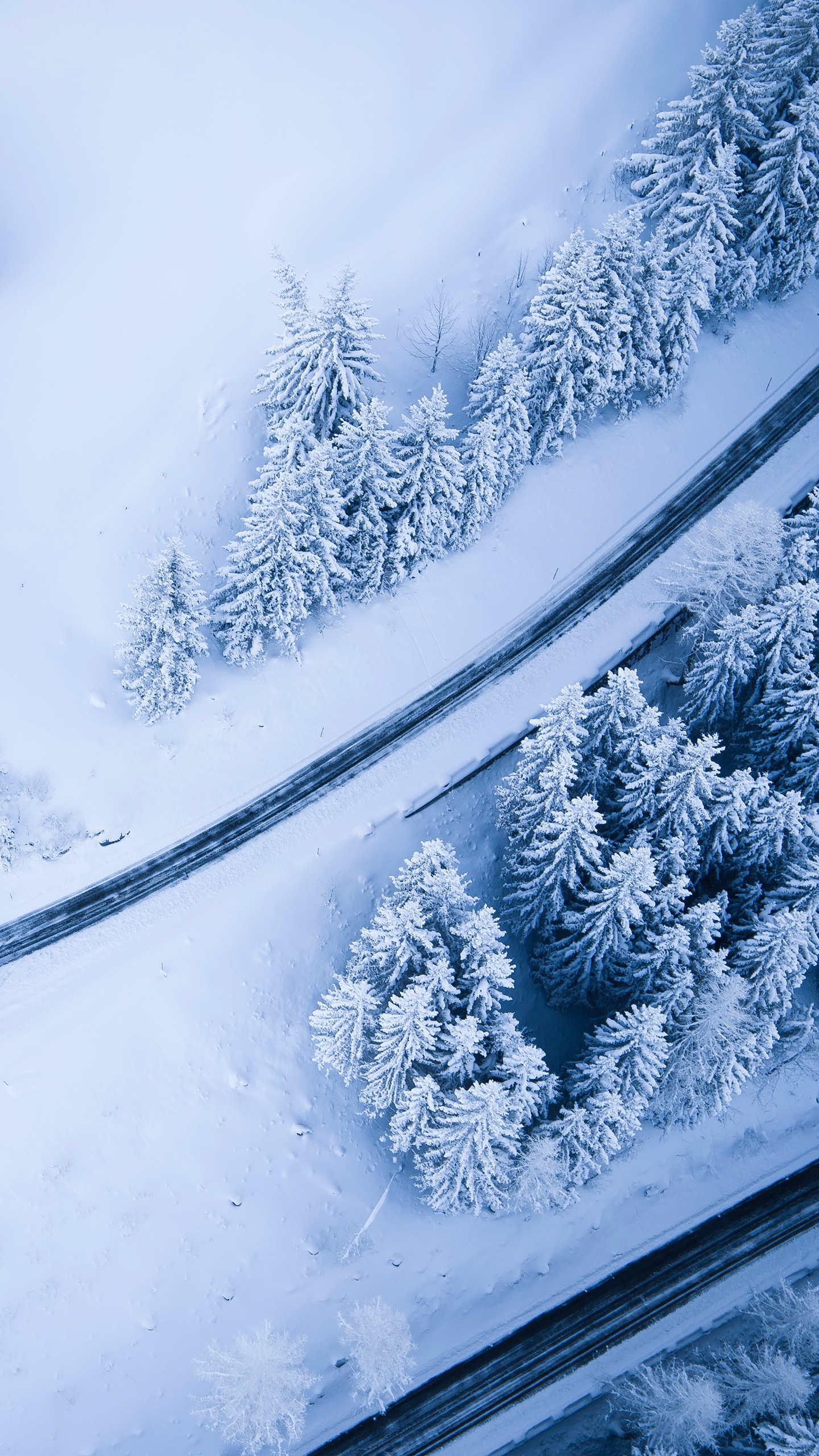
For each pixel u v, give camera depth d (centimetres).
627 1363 3922
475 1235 3997
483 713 4647
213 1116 3953
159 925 4156
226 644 4469
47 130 4828
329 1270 3866
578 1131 3525
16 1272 3700
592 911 3538
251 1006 4094
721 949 3966
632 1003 3828
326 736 4544
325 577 4247
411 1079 3506
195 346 4778
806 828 3669
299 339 4038
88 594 4556
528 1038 4162
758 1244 4156
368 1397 3606
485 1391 3856
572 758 3584
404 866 4250
